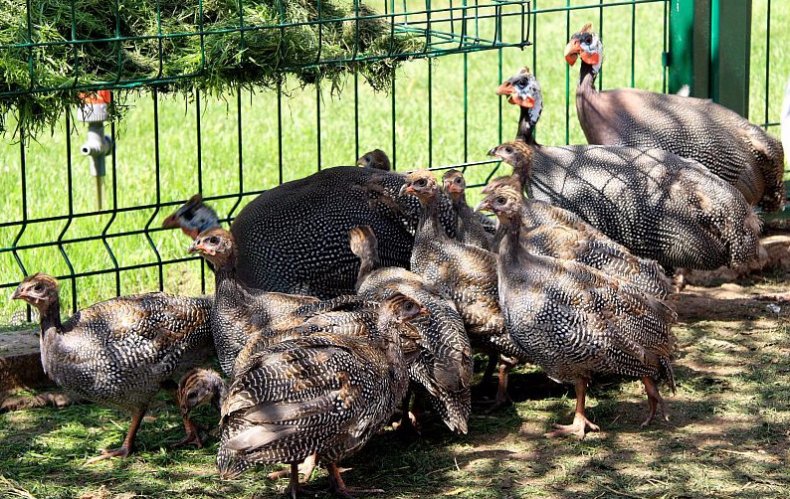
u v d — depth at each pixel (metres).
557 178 7.18
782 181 7.94
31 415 6.19
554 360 5.77
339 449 5.09
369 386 5.14
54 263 8.25
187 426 5.81
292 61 6.46
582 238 6.46
